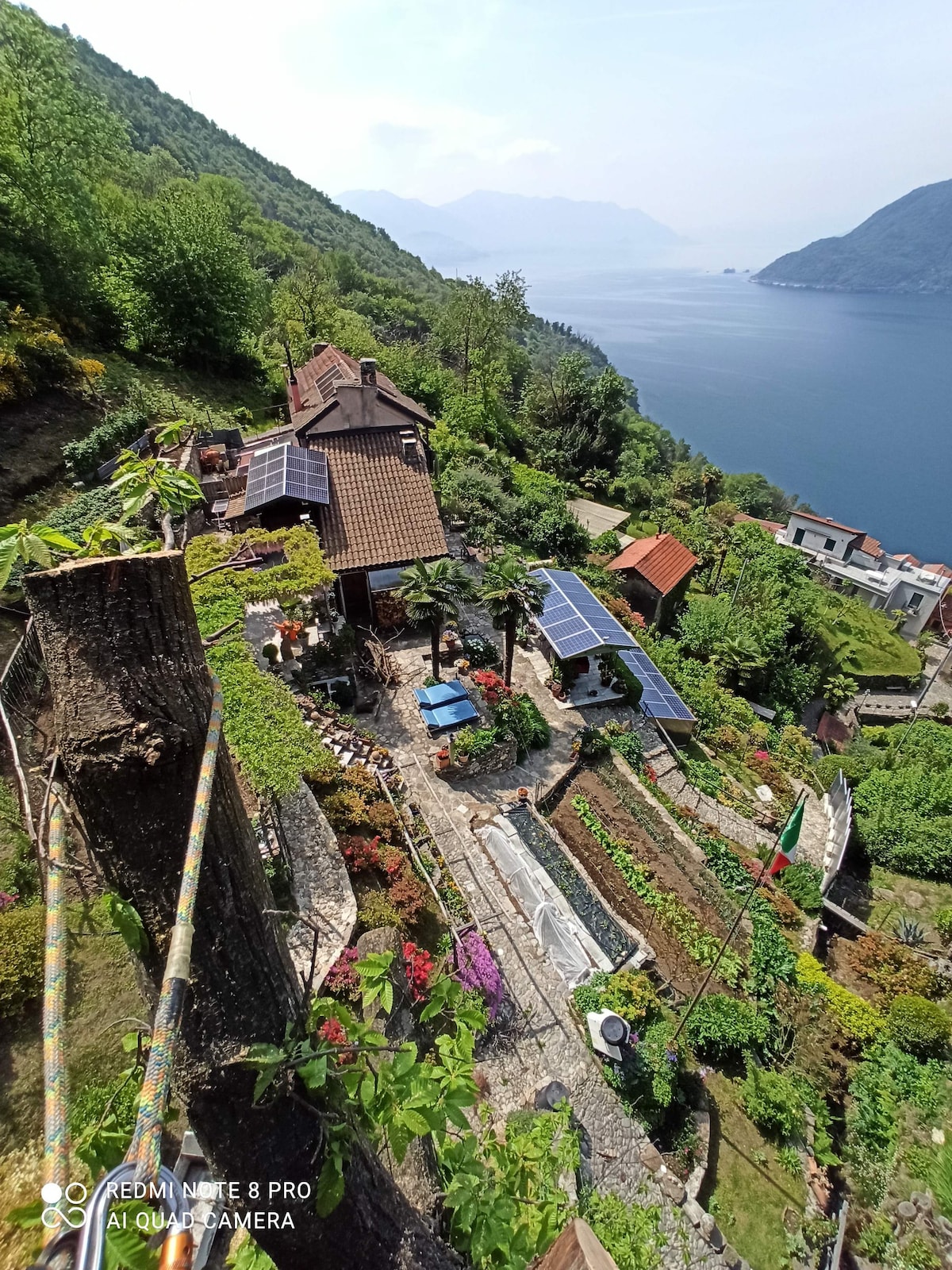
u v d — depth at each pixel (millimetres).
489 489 37938
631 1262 10852
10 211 30391
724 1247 11742
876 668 45312
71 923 5953
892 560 59375
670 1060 13773
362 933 13148
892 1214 13312
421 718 20984
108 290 35719
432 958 13859
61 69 31500
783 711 35375
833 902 22000
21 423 24016
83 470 23250
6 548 3279
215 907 4035
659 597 36281
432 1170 8789
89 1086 9195
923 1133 14680
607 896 17750
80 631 3500
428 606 20094
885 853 24516
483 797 19156
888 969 19375
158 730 3584
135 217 37531
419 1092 4461
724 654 34469
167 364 38656
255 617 21578
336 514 24406
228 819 4098
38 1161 8656
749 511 85562
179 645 3777
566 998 14414
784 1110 13914
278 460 24000
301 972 11766
